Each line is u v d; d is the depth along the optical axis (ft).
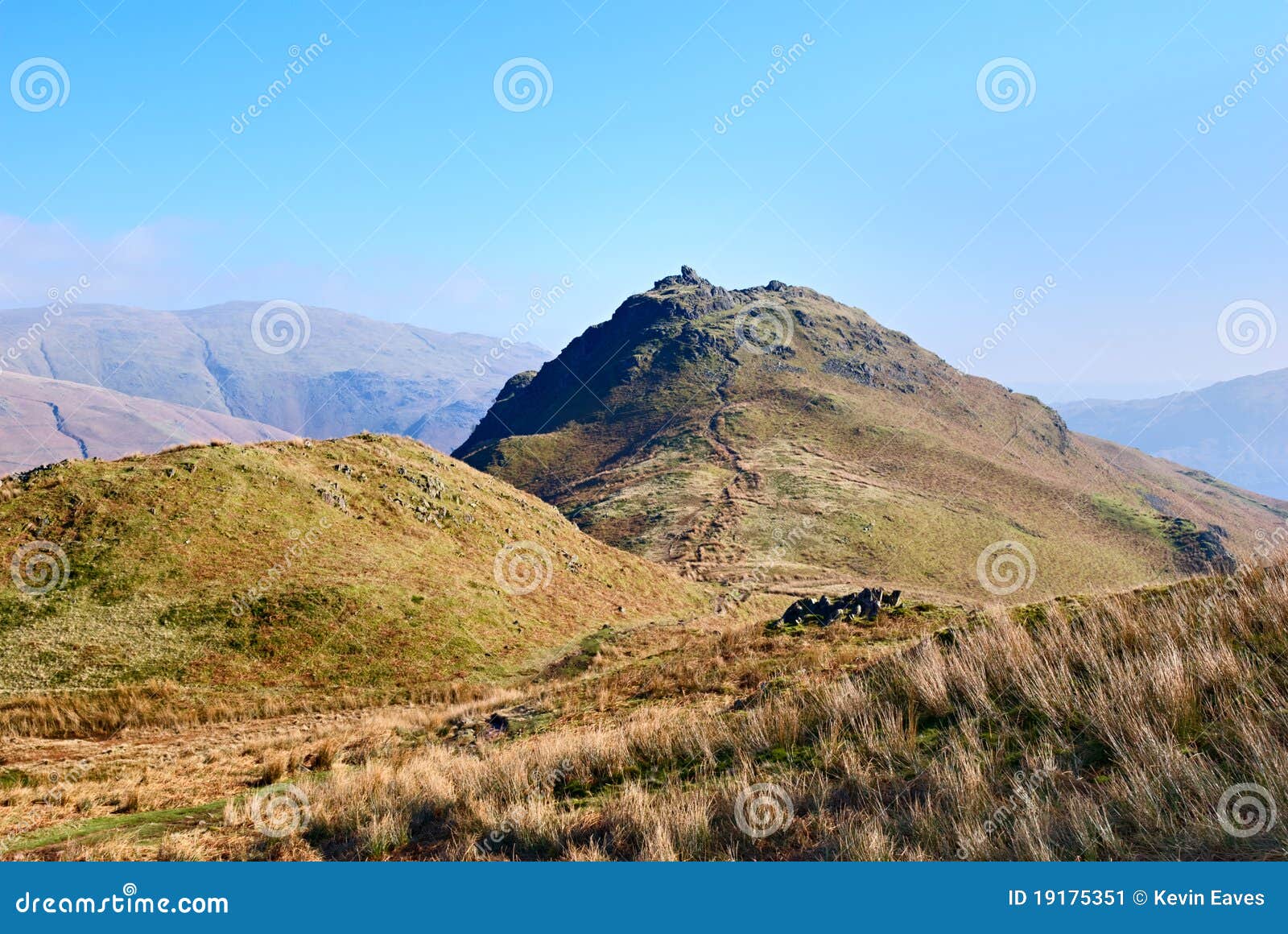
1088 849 18.60
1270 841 17.56
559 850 25.00
